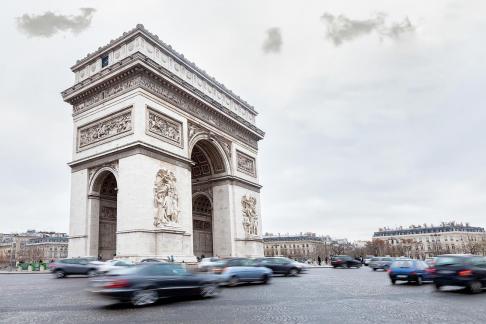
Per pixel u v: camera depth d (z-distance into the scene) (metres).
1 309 24.08
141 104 61.75
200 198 87.50
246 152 92.00
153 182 60.84
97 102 68.06
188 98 73.06
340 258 95.50
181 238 63.28
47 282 44.75
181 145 68.94
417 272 40.47
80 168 67.75
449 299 27.41
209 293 29.25
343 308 23.41
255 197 91.88
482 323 18.30
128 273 25.11
